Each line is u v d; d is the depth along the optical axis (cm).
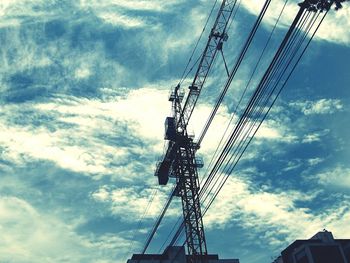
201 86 6944
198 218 6275
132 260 7981
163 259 8056
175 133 7088
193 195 6506
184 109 7256
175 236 4291
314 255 8100
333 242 8375
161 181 7150
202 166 6875
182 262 8019
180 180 6662
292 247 8888
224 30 6191
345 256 8231
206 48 6378
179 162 6862
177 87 7519
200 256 6047
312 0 1628
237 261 8300
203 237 6147
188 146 7019
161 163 7100
